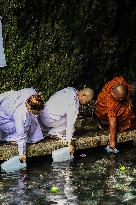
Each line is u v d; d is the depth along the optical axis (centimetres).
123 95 1101
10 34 1274
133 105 1234
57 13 1342
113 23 1423
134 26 1468
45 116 1072
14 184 891
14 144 1020
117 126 1145
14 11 1276
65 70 1354
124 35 1453
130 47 1465
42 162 1029
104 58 1422
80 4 1375
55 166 1002
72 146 1046
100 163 1020
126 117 1141
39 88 1319
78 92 1037
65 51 1356
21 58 1291
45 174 948
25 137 988
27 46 1300
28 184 890
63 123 1076
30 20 1302
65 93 1052
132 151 1116
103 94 1147
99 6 1400
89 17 1390
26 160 1034
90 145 1091
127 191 847
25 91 1015
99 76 1418
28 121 988
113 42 1429
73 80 1370
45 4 1320
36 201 807
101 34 1414
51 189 852
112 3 1415
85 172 957
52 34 1335
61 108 1050
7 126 1027
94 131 1153
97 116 1174
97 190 855
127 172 955
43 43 1323
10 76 1279
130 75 1466
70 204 792
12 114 1011
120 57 1448
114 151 1099
